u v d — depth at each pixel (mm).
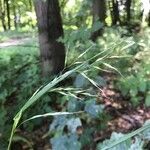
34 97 1034
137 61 6840
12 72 6863
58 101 5980
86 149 3920
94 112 3332
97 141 4859
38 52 7793
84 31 6328
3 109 5816
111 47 1238
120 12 15297
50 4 6602
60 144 2748
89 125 4816
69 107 3354
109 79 6555
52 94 6055
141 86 6336
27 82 6441
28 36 14984
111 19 14500
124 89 6371
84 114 4816
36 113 5773
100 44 6820
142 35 7867
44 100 5883
